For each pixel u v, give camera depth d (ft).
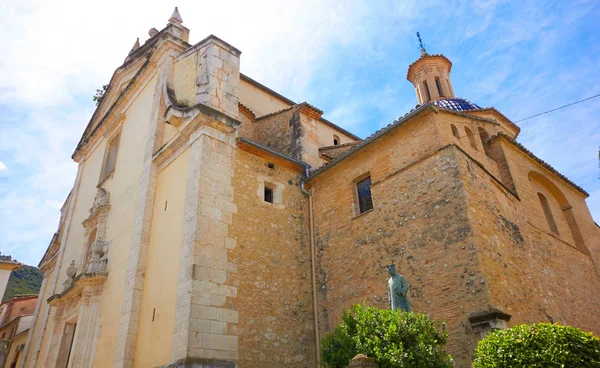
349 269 38.40
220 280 33.99
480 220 31.30
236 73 45.73
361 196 41.19
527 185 42.73
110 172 55.88
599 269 48.06
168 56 50.67
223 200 37.47
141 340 35.50
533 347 17.63
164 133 46.62
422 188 34.50
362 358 20.98
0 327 101.19
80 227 62.23
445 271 30.45
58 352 49.08
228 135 40.81
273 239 40.04
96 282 45.52
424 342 22.02
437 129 35.35
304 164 46.85
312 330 38.83
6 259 98.94
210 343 31.14
